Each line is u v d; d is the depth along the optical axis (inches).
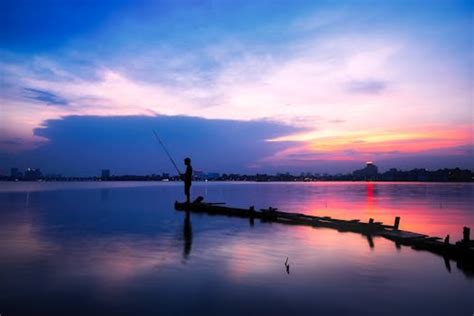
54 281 303.7
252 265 359.9
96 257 389.4
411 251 436.8
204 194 2218.3
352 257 401.7
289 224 685.9
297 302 261.6
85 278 312.8
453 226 697.6
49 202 1278.3
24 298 264.8
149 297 268.5
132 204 1182.3
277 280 311.3
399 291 289.4
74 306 250.7
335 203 1370.6
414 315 243.6
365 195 2100.1
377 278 323.0
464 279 323.0
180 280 308.5
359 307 255.1
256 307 251.4
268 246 457.4
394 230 547.5
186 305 253.6
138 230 590.6
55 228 608.7
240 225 665.0
